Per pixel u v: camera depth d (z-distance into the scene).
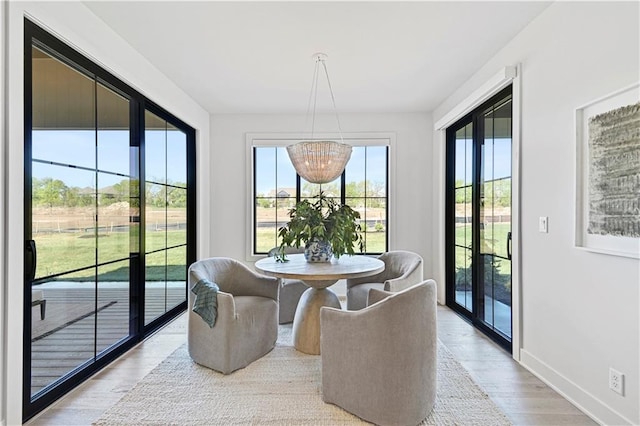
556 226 2.21
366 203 4.62
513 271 2.67
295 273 2.48
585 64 1.96
